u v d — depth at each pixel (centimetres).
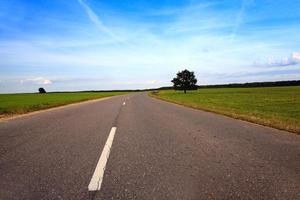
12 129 934
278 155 546
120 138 743
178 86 8962
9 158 532
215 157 532
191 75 8956
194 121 1138
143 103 2627
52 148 620
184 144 659
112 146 638
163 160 511
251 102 3127
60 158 529
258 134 805
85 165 480
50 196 345
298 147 622
